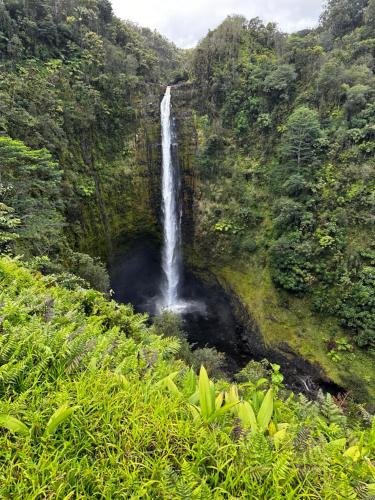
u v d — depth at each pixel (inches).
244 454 67.2
